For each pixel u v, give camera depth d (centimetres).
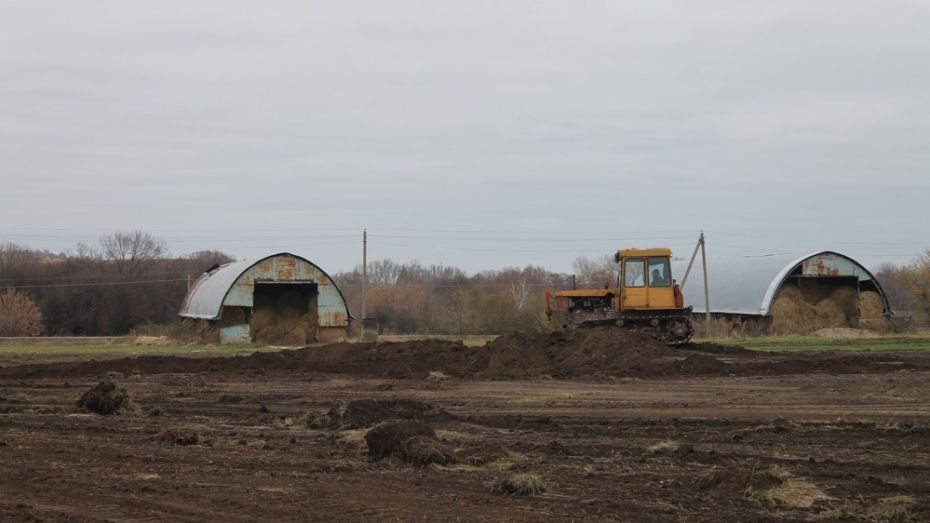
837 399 1981
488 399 2136
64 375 2903
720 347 3578
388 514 995
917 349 3700
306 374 2912
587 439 1491
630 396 2144
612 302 3747
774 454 1320
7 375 2881
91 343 5322
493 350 3100
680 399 2066
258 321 5297
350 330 5572
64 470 1272
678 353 3064
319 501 1060
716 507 1020
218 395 2288
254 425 1725
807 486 1080
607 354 2945
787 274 5628
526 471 1223
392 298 8088
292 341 5253
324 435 1575
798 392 2144
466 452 1333
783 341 4525
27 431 1659
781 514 987
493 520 963
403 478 1190
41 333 7406
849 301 5747
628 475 1193
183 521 980
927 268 6153
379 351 3331
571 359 2969
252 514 1004
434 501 1056
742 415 1753
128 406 1930
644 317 3638
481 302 6312
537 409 1925
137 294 7869
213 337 5050
